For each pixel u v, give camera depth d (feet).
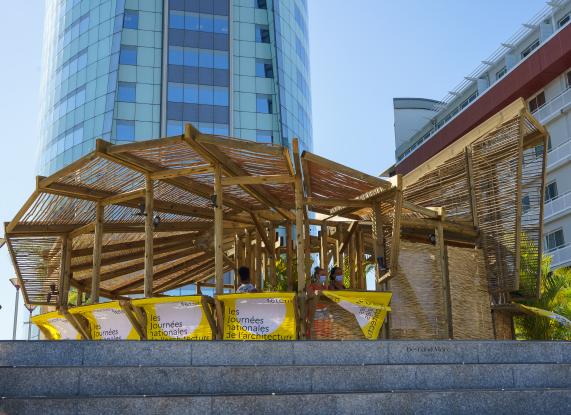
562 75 132.57
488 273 52.19
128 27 192.34
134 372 26.25
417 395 26.61
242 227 55.57
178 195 46.01
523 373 29.86
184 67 192.34
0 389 25.14
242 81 196.65
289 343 29.48
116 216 48.01
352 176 39.75
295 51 217.56
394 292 42.63
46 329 45.09
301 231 38.37
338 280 42.60
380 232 43.88
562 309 65.51
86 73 194.29
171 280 69.36
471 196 53.78
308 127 220.43
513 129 51.06
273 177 39.01
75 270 54.19
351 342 30.17
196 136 35.68
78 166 38.24
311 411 25.50
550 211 133.39
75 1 207.51
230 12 201.46
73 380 25.77
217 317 36.06
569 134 131.44
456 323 45.14
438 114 186.50
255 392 26.94
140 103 186.70
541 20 148.87
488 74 169.17
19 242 48.78
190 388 26.50
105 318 38.78
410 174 58.13
